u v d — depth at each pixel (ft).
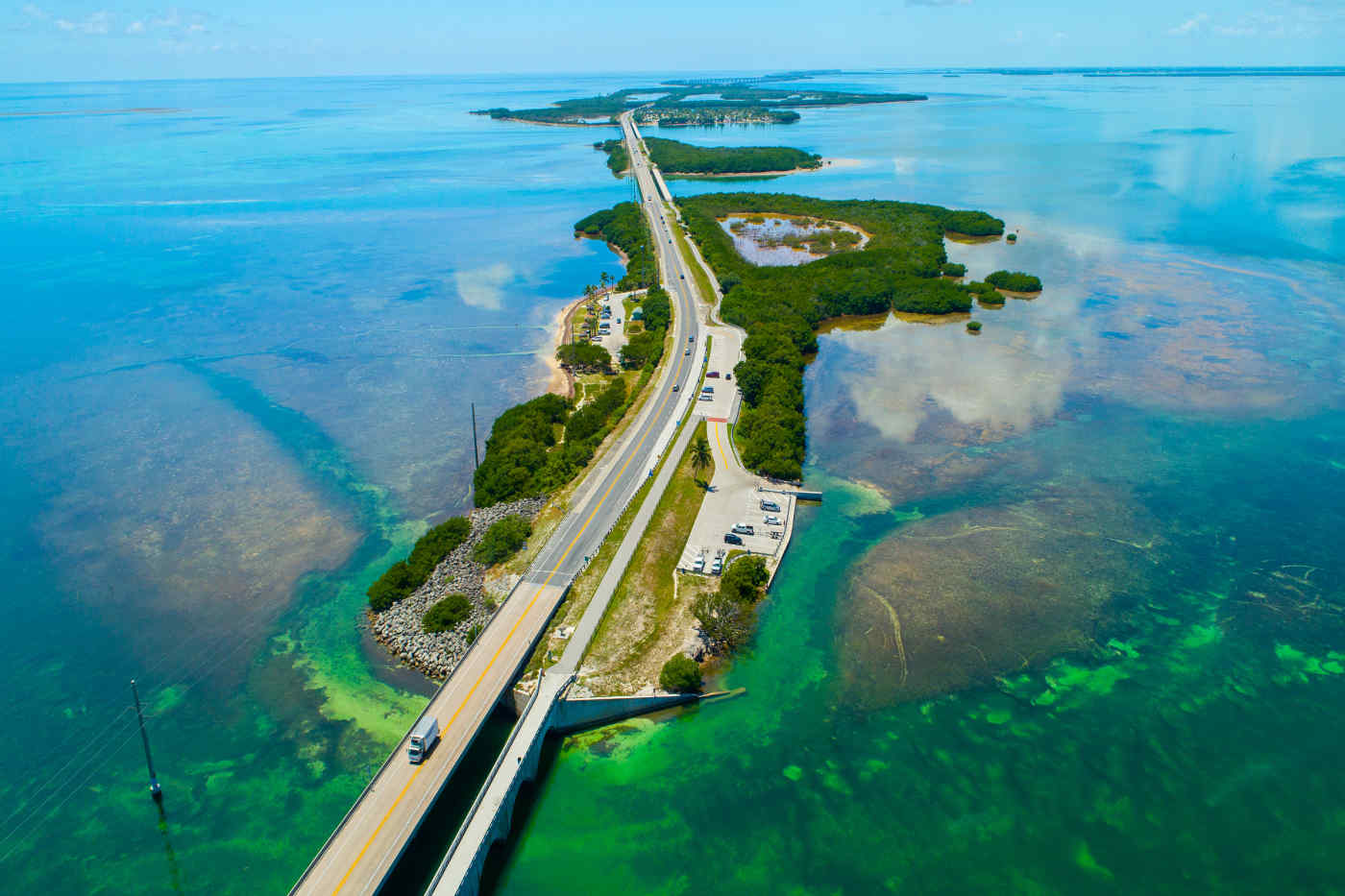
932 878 243.81
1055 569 379.14
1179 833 258.16
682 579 363.97
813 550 393.91
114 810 263.90
